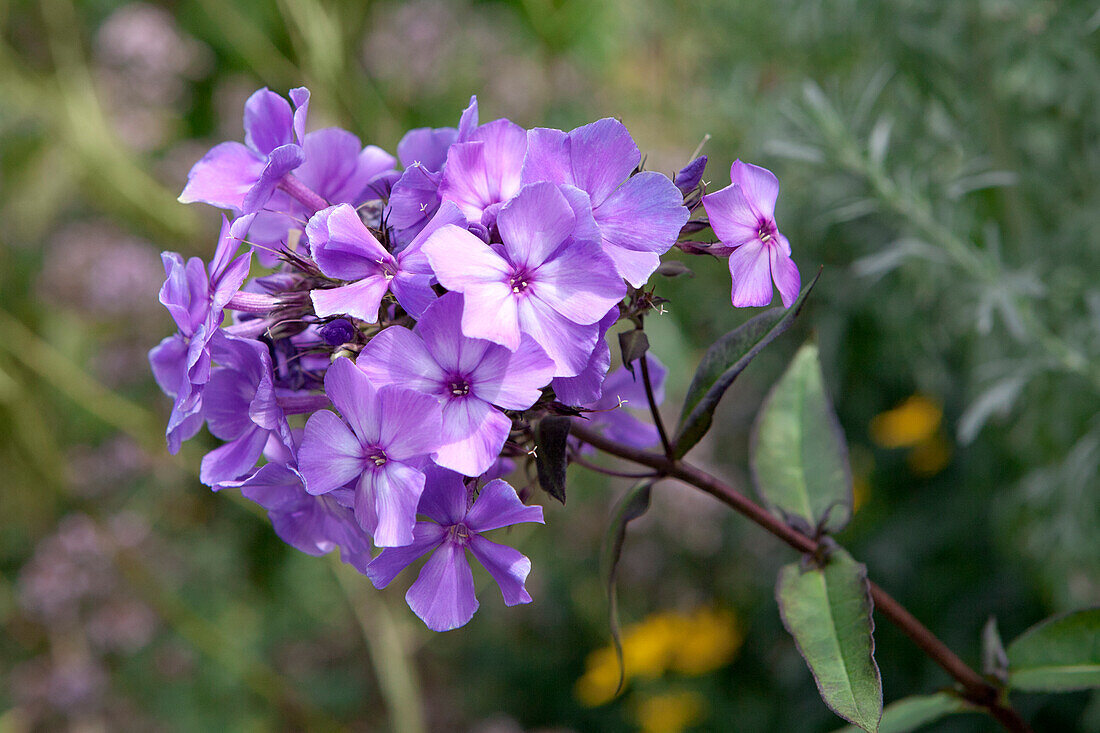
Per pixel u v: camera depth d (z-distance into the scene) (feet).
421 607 0.96
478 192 0.98
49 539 2.64
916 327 1.81
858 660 1.01
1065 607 1.58
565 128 2.46
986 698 1.09
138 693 2.67
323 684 2.78
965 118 1.61
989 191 1.72
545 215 0.94
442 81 2.61
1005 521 1.77
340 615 2.84
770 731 2.15
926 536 2.05
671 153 2.30
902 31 1.58
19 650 2.66
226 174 1.03
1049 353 1.42
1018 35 1.52
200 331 0.97
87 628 2.62
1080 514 1.46
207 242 2.60
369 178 1.07
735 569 2.43
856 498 2.27
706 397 1.02
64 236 2.76
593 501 2.57
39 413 2.58
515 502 0.95
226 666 2.61
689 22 2.18
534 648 2.65
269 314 1.01
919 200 1.43
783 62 2.00
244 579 2.80
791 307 1.01
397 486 0.94
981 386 1.65
